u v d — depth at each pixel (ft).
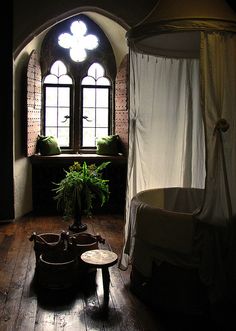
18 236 14.55
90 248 10.96
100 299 9.78
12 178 16.22
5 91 15.75
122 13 16.08
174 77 12.42
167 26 9.18
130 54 10.92
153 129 12.11
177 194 12.56
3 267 11.65
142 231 9.60
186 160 12.89
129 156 11.35
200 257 8.68
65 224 16.24
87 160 18.39
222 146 8.91
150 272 9.49
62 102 19.52
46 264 10.09
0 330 8.30
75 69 19.34
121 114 18.78
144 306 9.48
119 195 18.85
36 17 15.85
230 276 8.77
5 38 15.51
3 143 15.99
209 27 8.87
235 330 8.41
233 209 9.07
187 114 12.73
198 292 8.94
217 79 8.90
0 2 15.35
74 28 18.89
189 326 8.57
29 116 17.15
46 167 18.28
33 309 9.20
